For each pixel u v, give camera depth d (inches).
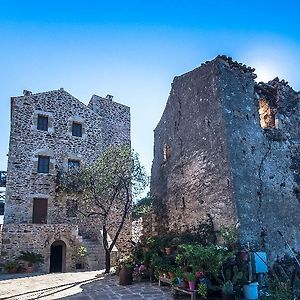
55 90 757.3
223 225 339.0
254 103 402.0
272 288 292.7
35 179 679.7
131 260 420.5
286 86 446.0
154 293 307.0
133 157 525.3
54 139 723.4
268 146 388.8
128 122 858.1
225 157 352.8
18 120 691.4
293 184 393.4
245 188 342.3
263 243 331.0
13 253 560.7
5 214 631.2
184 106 459.2
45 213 674.2
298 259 354.3
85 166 717.3
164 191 498.0
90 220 700.7
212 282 288.0
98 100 828.0
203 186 386.9
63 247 623.8
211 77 402.3
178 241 363.3
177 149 465.4
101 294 307.6
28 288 363.3
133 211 629.6
